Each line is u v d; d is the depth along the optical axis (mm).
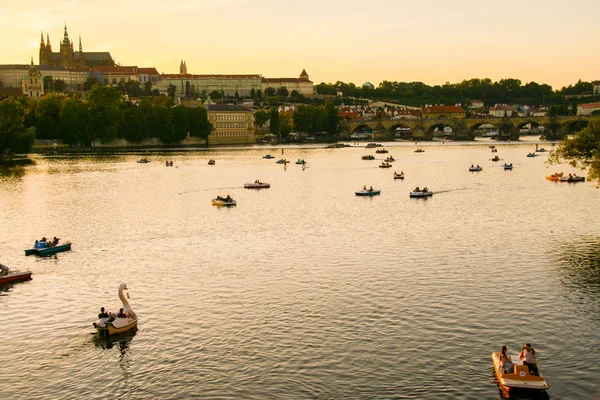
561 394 58219
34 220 143375
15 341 70812
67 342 70250
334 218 142875
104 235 125562
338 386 59938
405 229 127625
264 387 59938
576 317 75125
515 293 83750
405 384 60125
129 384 61000
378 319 75125
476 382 60375
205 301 82375
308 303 80812
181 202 171250
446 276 91750
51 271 98125
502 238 116938
